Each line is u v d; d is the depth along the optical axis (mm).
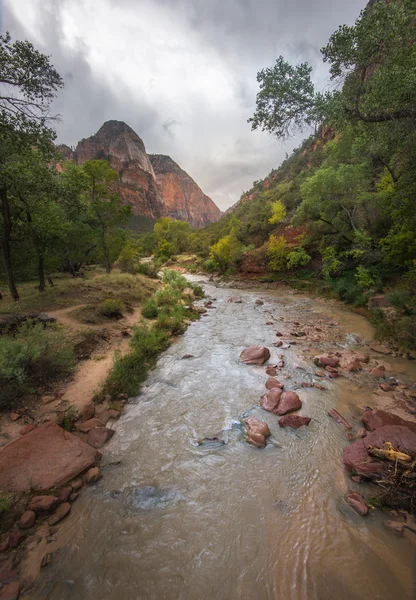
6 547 3258
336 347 10266
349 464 4445
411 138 8375
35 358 6582
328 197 19547
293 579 2994
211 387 7395
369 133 9320
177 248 70750
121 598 2844
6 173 10453
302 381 7578
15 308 11422
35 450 4602
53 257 18312
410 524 3523
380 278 16250
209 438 5324
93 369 7980
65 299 13469
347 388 7137
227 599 2834
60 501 3895
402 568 3061
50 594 2854
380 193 16578
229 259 36250
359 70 7953
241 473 4492
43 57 8930
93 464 4613
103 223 23766
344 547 3309
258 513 3793
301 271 27906
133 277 21297
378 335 10961
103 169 21734
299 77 8195
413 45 7305
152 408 6418
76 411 6020
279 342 10555
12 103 9250
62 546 3348
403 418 5730
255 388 7309
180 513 3812
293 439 5258
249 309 17281
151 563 3188
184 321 13812
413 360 8859
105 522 3670
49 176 11750
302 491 4121
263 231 41031
